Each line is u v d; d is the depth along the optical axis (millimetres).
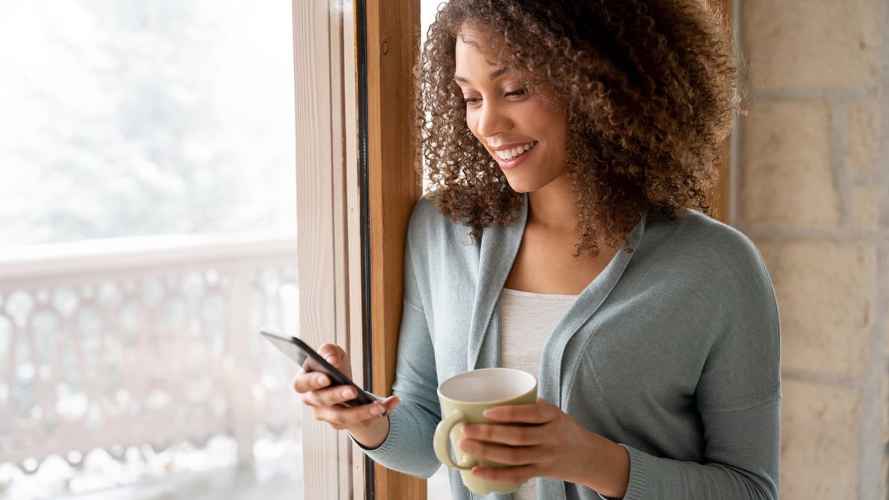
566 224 1019
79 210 3580
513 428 766
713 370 991
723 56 1024
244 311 3174
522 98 910
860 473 1701
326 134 1093
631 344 956
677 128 958
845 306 1679
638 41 935
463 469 791
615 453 883
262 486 3006
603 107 905
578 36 909
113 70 3545
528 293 1017
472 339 1016
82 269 2838
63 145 3502
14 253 2768
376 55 1037
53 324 2824
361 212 1082
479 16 894
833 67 1627
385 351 1104
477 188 1053
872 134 1602
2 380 2746
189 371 3078
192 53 3660
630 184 992
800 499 1790
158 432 3041
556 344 966
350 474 1172
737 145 1760
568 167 968
